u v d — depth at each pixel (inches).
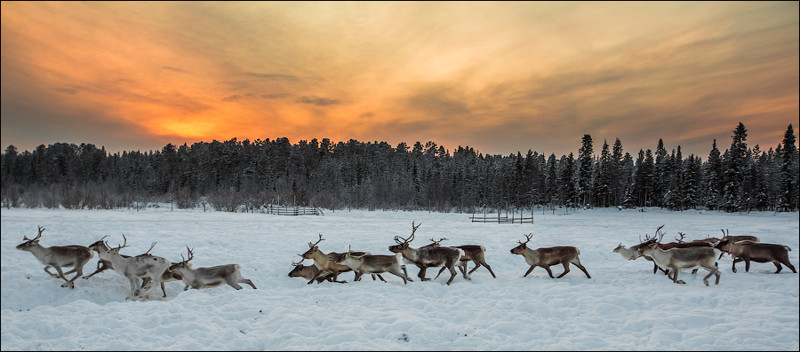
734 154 2844.5
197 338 299.6
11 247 695.7
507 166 4087.1
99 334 308.7
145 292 474.6
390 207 3073.3
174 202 2726.4
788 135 2659.9
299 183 3754.9
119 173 3107.8
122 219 1256.2
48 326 321.1
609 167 3265.3
